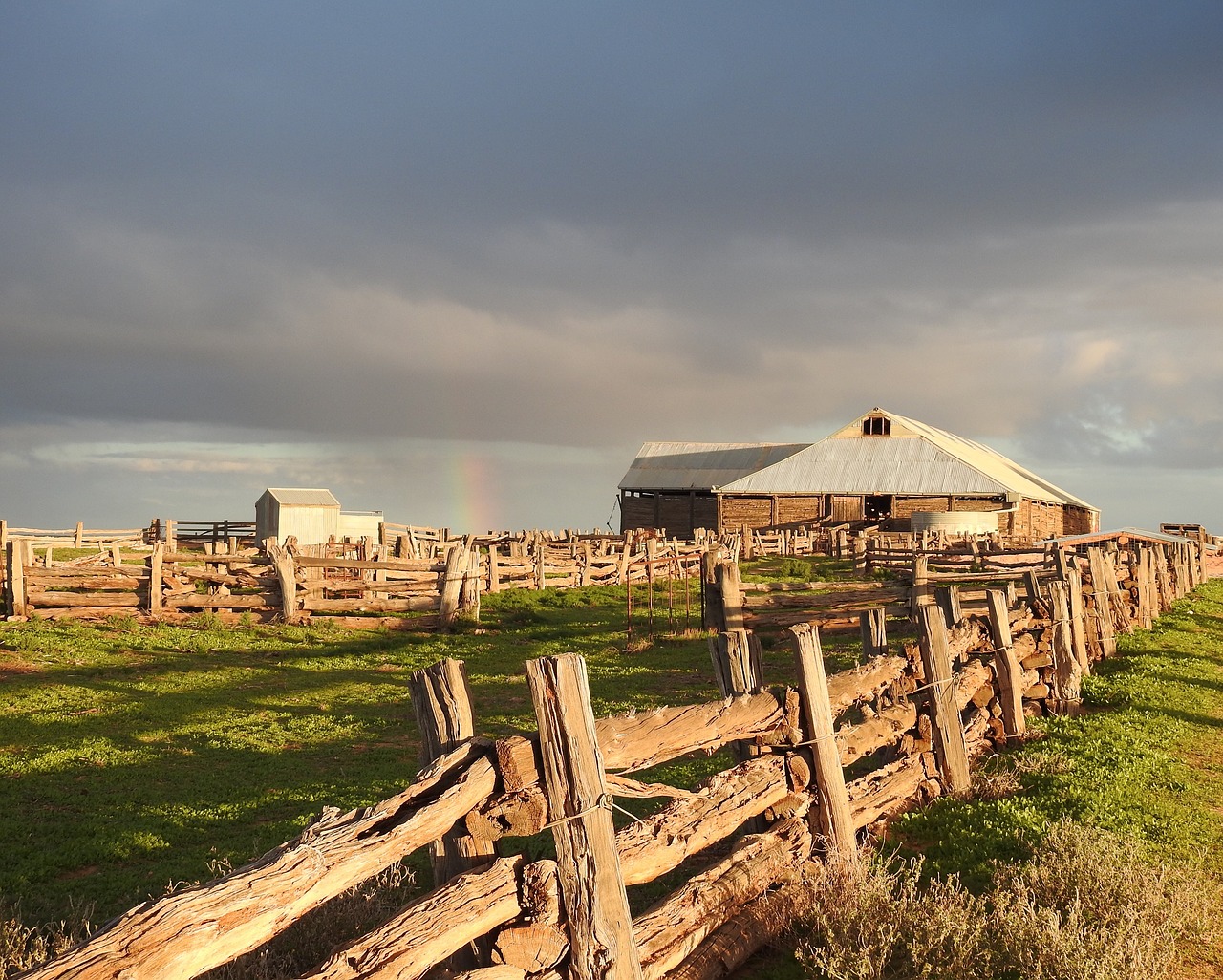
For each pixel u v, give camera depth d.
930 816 8.98
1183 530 62.16
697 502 77.38
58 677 18.39
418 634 24.56
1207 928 6.61
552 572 32.41
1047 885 6.88
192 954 3.33
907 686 9.50
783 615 14.73
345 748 13.45
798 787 7.33
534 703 4.93
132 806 10.49
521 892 4.70
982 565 28.94
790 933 6.55
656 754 5.91
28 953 6.01
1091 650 17.53
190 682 18.45
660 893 6.98
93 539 52.22
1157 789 9.81
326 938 5.75
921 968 6.00
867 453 68.00
